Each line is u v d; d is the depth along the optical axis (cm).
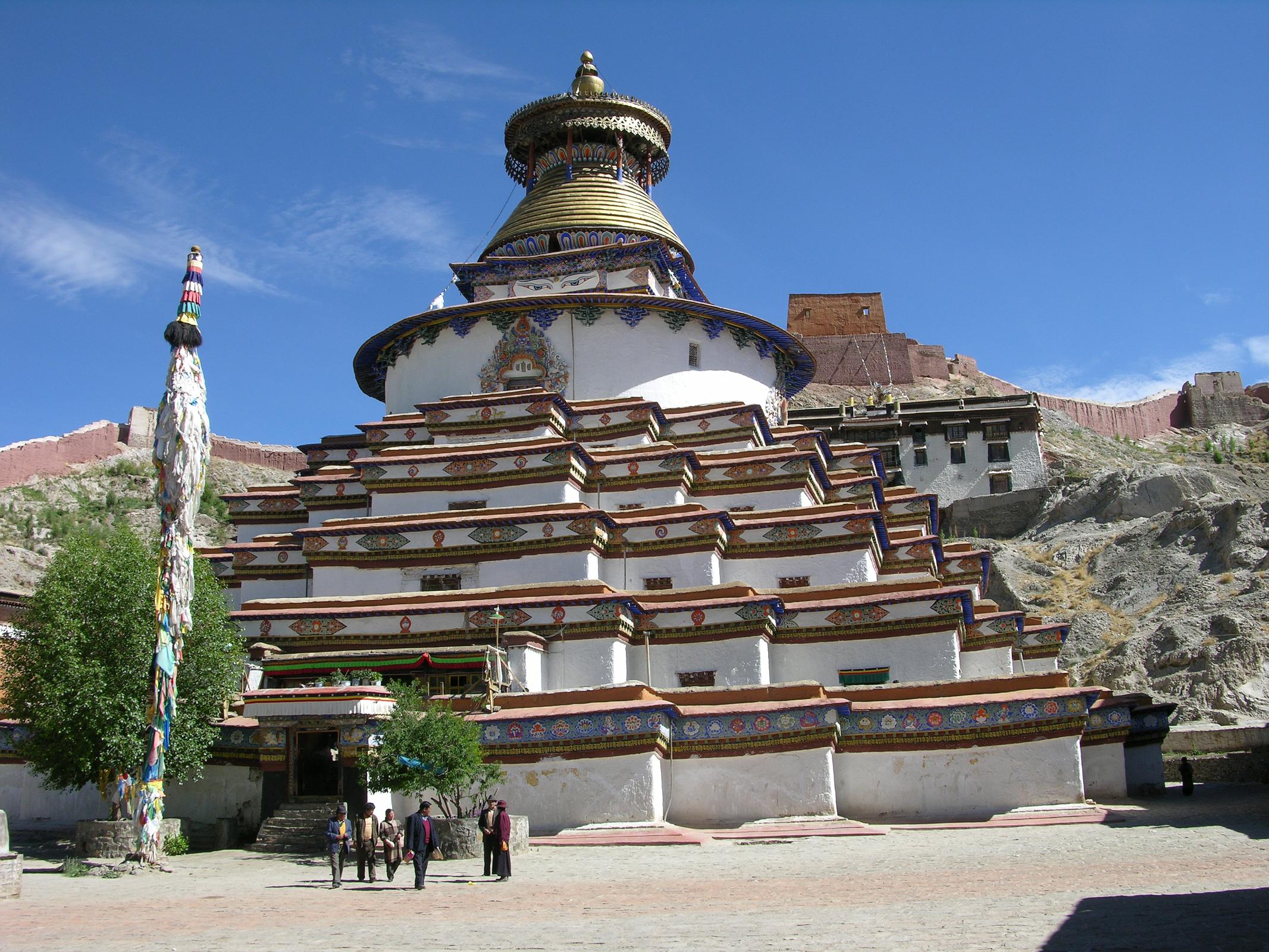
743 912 1416
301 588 3173
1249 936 1124
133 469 7975
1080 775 2347
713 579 2872
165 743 2119
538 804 2303
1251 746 3550
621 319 3456
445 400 3288
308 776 2409
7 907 1602
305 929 1392
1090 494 6544
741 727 2377
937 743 2419
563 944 1244
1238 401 10231
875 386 9312
